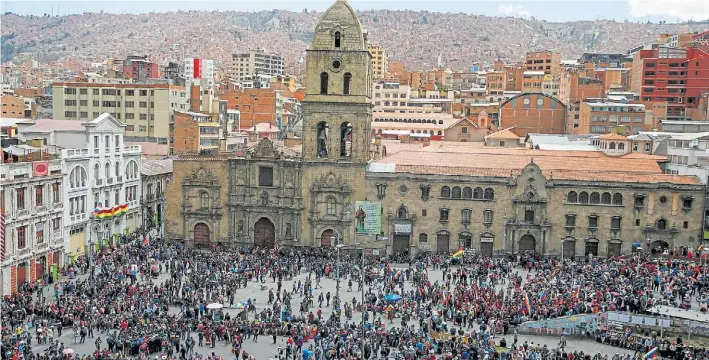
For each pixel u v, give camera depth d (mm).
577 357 70562
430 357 68000
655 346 75125
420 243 123312
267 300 94500
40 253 103188
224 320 82688
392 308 86688
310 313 84625
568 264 111938
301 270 111000
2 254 89938
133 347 71188
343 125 126250
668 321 78312
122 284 94750
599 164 128375
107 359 67375
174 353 73375
